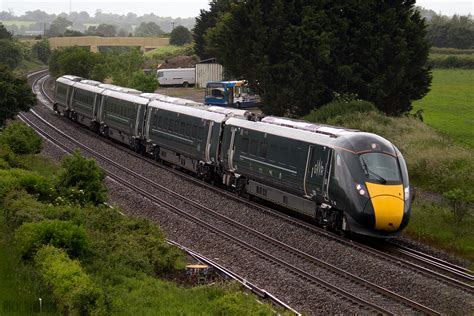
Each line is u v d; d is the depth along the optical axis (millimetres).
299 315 26562
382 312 27672
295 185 44250
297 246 37844
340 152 40031
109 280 29594
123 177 57062
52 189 43000
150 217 43844
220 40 87438
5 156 54938
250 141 50344
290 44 79438
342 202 39312
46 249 29297
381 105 81562
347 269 33906
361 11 81750
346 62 82375
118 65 130750
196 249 37344
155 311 26234
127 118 73312
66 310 25281
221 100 107562
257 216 43906
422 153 59281
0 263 31219
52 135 78938
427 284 31375
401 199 38344
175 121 62656
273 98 82312
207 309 26812
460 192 43312
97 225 37844
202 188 52938
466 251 39594
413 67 82812
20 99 73500
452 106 109750
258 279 31703
